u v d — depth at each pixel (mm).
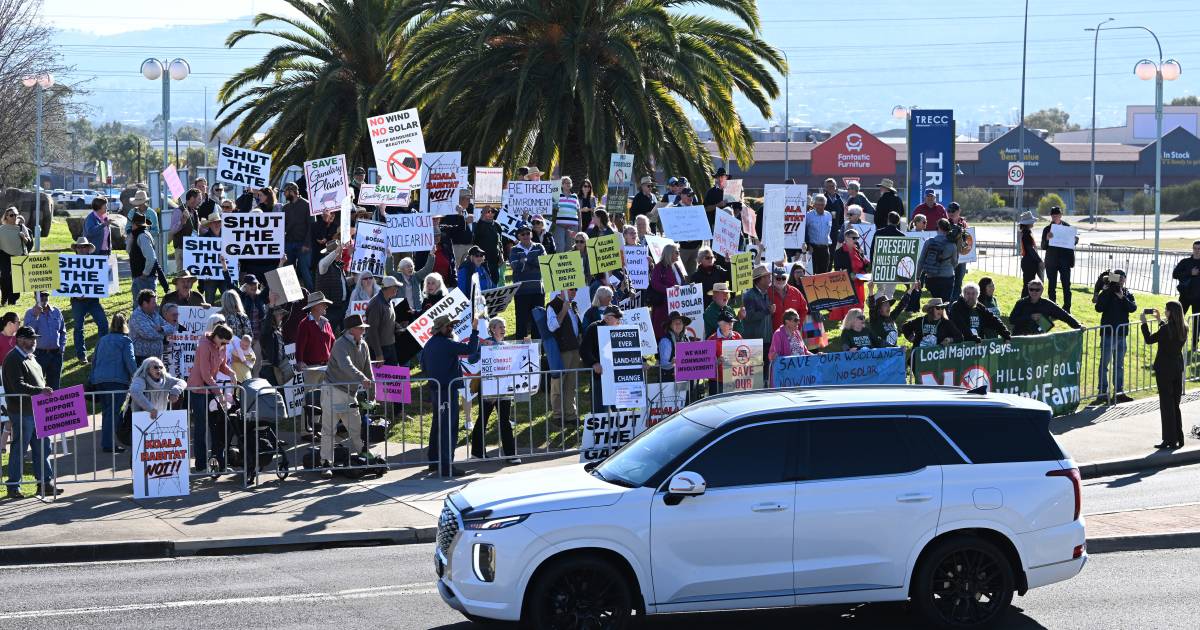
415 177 21938
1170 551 11836
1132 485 14984
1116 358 19875
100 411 18750
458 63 30484
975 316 17828
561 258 17422
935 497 9117
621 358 15922
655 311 19141
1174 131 102312
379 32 34500
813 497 8984
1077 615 9594
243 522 13016
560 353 17719
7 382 14219
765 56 31609
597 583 8805
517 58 30625
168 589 10570
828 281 19578
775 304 18953
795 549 8953
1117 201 103062
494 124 30984
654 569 8797
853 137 71312
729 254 22234
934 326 17734
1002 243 47062
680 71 28859
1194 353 22453
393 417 17500
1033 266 25922
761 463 9039
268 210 21047
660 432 9703
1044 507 9273
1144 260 36344
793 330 16516
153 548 12125
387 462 15891
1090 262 35594
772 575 8922
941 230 22094
